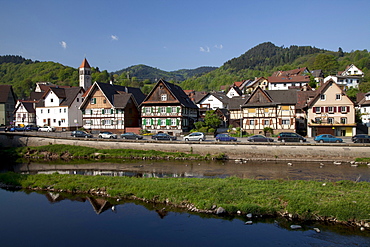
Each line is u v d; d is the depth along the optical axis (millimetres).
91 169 36219
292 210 18656
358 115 64250
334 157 37938
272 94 61812
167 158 41906
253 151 40344
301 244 15375
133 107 70875
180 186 23875
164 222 18328
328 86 55500
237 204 19984
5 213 20438
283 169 33406
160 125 64375
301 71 126688
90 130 68312
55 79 196500
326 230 16938
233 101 72688
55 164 40531
